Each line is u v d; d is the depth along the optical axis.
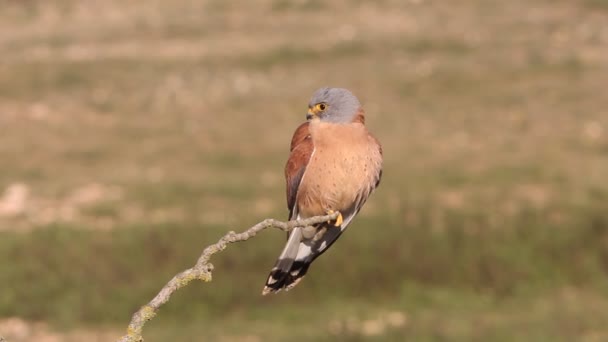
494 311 13.91
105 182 20.02
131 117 25.70
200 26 33.53
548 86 26.06
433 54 29.66
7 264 15.12
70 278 14.79
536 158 20.62
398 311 14.01
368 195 6.53
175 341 13.19
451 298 14.23
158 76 29.09
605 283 14.55
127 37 32.81
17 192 19.42
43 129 24.59
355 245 14.84
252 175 20.36
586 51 28.78
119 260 15.08
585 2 32.84
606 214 15.74
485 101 25.41
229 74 29.16
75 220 17.39
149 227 15.89
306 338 12.97
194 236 15.44
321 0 35.19
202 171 20.88
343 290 14.48
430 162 20.58
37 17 35.34
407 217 15.99
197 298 14.42
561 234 15.23
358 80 27.89
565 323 13.12
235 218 16.30
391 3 34.66
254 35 32.53
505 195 17.67
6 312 14.41
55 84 28.23
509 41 30.16
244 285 14.52
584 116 23.73
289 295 14.43
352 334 12.88
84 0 36.94
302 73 28.94
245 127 24.56
